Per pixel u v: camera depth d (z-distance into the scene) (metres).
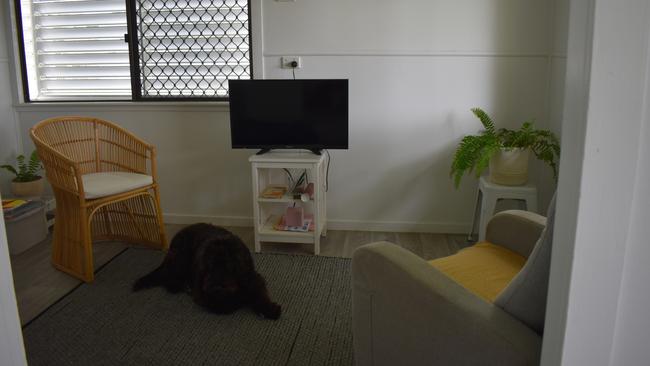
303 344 2.09
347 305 2.41
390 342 1.43
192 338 2.14
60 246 2.80
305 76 3.29
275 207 3.46
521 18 3.09
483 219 2.97
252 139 3.07
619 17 0.72
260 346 2.08
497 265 1.83
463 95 3.22
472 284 1.69
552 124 3.09
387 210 3.46
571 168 0.82
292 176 3.45
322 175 3.15
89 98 3.69
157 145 3.57
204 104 3.42
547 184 3.26
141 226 3.16
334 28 3.21
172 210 3.67
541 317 1.16
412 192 3.41
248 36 3.38
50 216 3.57
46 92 3.74
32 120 3.68
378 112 3.30
